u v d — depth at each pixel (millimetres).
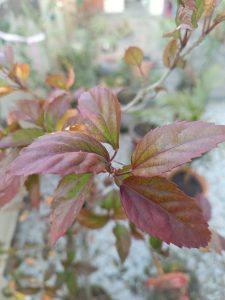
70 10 1342
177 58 240
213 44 819
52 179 752
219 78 722
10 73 267
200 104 658
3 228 690
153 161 134
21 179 211
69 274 415
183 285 390
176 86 930
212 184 573
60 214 149
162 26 1036
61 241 633
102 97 174
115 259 627
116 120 167
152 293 563
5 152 268
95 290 600
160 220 134
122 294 602
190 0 168
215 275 487
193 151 127
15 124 267
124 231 285
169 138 134
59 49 1154
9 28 801
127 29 1425
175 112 671
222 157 577
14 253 513
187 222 132
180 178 583
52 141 132
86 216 278
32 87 904
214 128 130
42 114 251
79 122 183
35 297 553
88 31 1327
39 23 1009
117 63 1211
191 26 172
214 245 237
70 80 321
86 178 154
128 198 140
